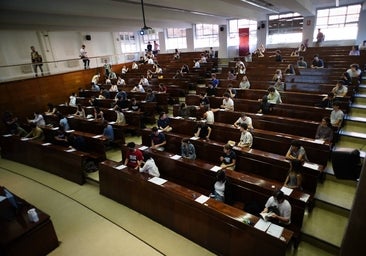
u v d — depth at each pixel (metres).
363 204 1.09
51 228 4.36
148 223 4.95
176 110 8.96
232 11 14.98
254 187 4.47
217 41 22.75
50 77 12.71
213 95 10.14
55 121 10.05
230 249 3.87
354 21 16.84
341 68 10.39
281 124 6.81
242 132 6.19
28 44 14.98
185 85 12.02
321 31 18.09
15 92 11.33
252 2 11.72
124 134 8.67
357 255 1.16
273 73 11.52
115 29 17.25
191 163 5.35
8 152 8.48
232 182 4.73
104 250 4.35
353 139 6.59
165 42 24.67
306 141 5.51
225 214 3.81
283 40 19.73
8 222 4.21
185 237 4.51
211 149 6.09
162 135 6.93
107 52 20.97
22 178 7.15
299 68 11.00
